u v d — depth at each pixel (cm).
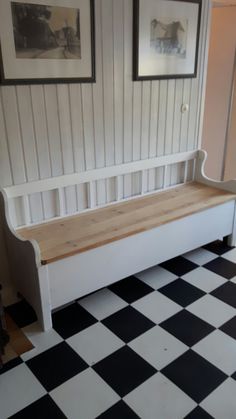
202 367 177
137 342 193
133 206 259
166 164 286
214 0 294
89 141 238
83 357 183
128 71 238
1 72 188
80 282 208
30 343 192
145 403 158
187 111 285
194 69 272
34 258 183
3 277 229
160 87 260
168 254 252
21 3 184
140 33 231
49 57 202
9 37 186
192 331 201
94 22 211
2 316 180
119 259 223
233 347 189
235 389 164
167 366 177
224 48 349
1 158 205
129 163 262
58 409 156
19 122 205
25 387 167
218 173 398
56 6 195
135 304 225
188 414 153
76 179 238
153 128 269
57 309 220
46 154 222
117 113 245
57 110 217
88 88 225
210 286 243
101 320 210
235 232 294
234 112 362
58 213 241
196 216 257
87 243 204
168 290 239
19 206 222
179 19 247
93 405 157
